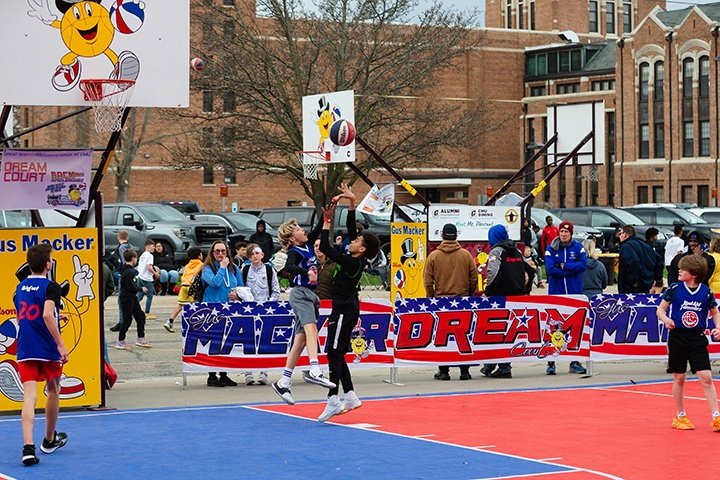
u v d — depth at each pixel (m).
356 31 53.72
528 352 19.89
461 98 98.81
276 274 19.45
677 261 21.42
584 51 100.50
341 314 14.91
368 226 47.25
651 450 12.93
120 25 16.48
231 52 52.47
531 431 14.31
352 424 14.92
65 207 16.03
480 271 25.58
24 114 72.94
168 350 24.27
